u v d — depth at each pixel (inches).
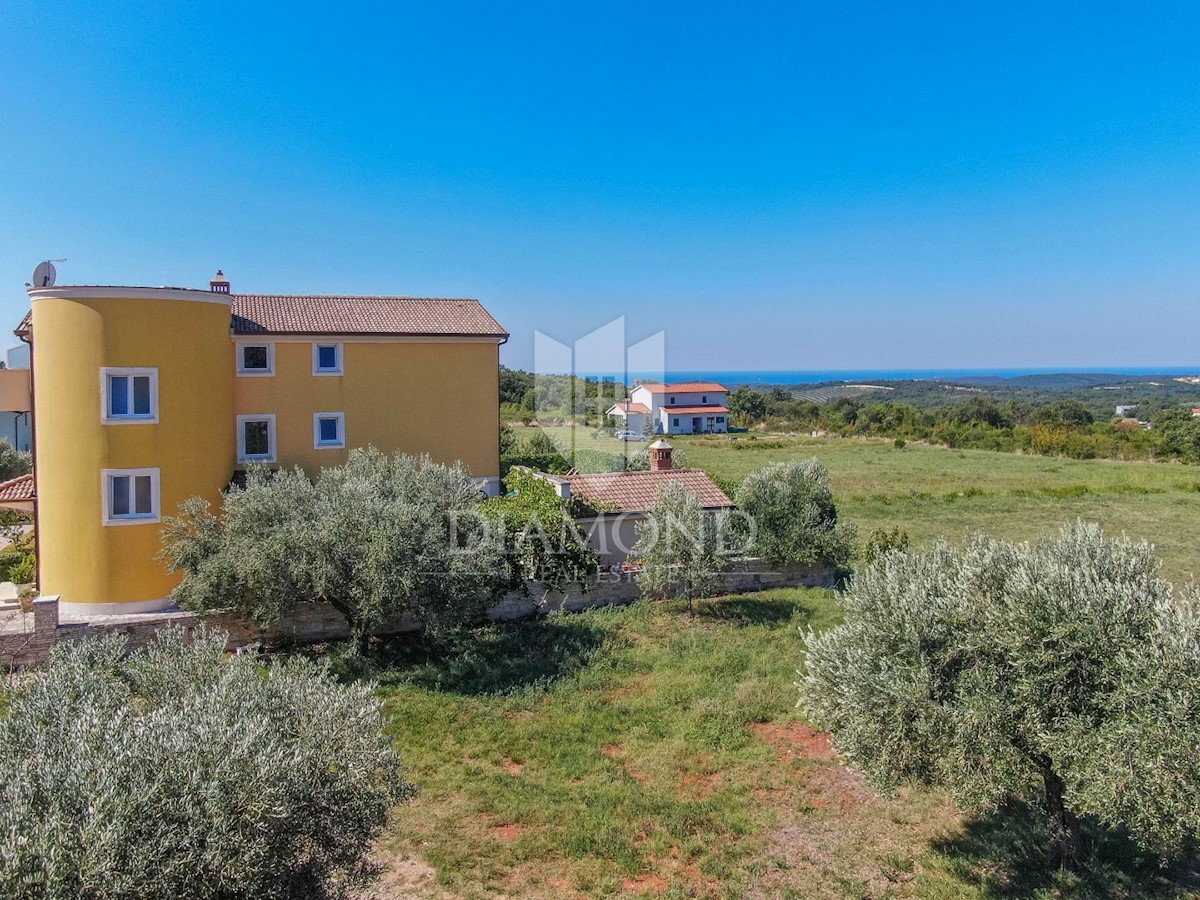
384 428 933.8
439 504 671.1
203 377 754.8
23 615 629.9
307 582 591.2
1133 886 353.4
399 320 968.9
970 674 336.2
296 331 884.6
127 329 704.4
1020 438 2564.0
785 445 2691.9
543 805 433.7
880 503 1494.8
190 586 610.2
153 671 328.5
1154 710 291.0
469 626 726.5
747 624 753.0
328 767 271.6
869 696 352.5
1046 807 381.4
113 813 218.5
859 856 392.8
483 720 538.9
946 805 438.9
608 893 361.7
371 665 626.5
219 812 228.1
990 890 360.5
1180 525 1286.9
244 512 616.4
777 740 521.0
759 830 415.5
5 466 1203.9
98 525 698.2
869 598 387.2
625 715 553.0
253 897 239.3
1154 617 311.0
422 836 403.2
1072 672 319.9
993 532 1215.6
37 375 706.2
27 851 205.2
